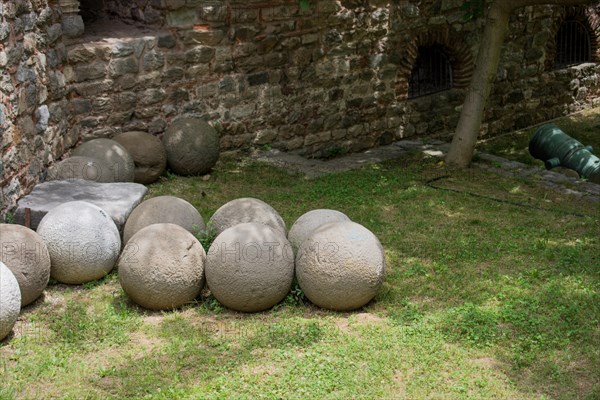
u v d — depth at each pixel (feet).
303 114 39.14
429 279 24.48
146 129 35.04
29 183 28.12
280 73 37.96
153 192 32.65
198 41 35.45
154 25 35.53
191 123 34.35
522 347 20.07
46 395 18.01
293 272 22.45
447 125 44.34
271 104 38.11
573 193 34.06
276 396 17.88
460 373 18.88
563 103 50.24
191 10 35.01
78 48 32.68
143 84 34.55
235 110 37.19
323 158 40.01
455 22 42.63
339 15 38.70
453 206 31.73
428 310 22.35
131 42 33.81
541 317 21.53
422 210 31.24
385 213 30.94
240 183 34.30
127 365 19.31
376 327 21.08
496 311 22.00
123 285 22.04
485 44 36.35
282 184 34.32
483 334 20.65
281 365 19.25
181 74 35.42
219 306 22.34
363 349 19.88
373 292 21.97
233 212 24.48
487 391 18.15
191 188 33.35
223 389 18.17
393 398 17.83
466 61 43.70
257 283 21.48
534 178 36.11
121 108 34.24
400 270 25.21
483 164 38.06
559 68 50.31
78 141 33.45
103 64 33.37
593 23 50.55
